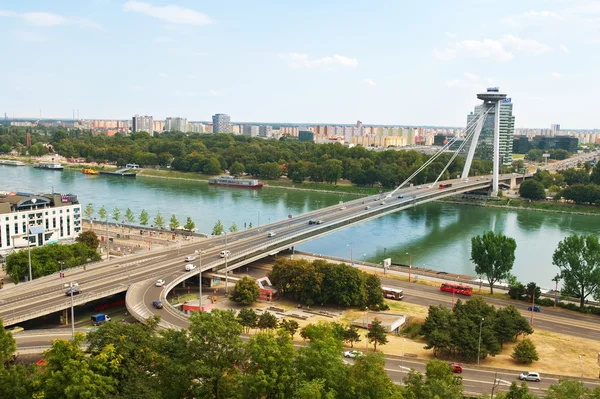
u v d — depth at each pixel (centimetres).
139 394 8606
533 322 19788
